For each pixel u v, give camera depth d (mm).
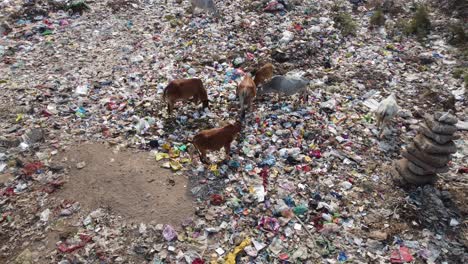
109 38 10867
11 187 6680
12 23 11305
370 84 9414
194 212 6367
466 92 9219
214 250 5871
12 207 6375
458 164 7496
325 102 8758
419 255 5891
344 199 6695
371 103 8820
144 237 5996
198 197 6602
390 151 7680
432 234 6188
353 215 6445
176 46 10562
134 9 12297
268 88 8484
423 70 9977
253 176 6988
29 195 6551
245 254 5828
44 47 10398
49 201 6461
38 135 7594
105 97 8680
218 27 11367
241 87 7832
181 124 8031
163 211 6336
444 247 6016
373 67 10016
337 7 12375
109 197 6504
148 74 9461
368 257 5848
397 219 6391
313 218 6340
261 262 5723
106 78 9297
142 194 6570
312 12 12250
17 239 5957
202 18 11773
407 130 8203
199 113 8352
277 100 8859
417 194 6801
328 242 6004
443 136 6242
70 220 6199
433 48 10797
